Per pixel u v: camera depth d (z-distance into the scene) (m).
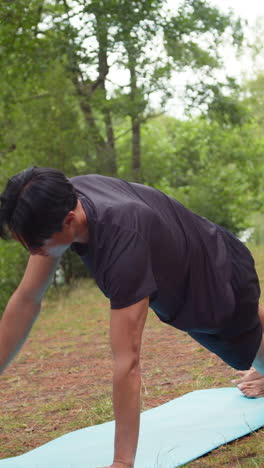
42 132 14.77
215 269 2.74
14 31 15.53
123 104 17.16
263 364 3.25
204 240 2.74
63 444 3.33
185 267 2.62
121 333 2.31
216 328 2.81
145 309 2.35
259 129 27.08
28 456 3.17
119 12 15.18
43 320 10.22
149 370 5.07
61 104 14.94
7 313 2.79
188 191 23.12
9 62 15.92
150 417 3.63
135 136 19.38
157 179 21.62
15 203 2.21
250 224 22.14
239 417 3.39
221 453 2.94
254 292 2.90
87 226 2.35
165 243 2.52
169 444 3.07
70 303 12.00
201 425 3.33
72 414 4.13
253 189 23.64
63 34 15.50
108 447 3.17
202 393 4.00
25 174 2.24
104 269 2.34
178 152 23.41
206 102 18.06
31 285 2.75
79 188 2.52
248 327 2.92
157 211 2.60
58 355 6.72
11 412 4.43
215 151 23.48
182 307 2.71
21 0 15.06
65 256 14.73
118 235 2.34
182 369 4.92
